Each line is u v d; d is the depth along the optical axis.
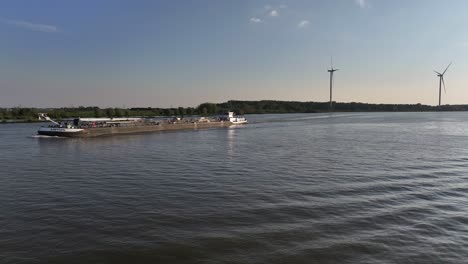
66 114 197.25
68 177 38.34
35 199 28.98
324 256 17.89
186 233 20.91
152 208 25.89
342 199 27.77
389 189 30.92
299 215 23.91
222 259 17.70
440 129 113.75
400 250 18.52
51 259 17.91
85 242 19.86
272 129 127.75
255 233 20.77
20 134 105.56
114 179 36.72
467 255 17.98
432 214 24.02
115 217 23.95
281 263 17.25
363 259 17.56
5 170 43.75
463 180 34.53
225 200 27.81
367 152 56.94
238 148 66.31
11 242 19.98
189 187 32.53
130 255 18.27
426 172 38.78
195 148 67.25
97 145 75.06
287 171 40.31
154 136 100.94
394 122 168.75
